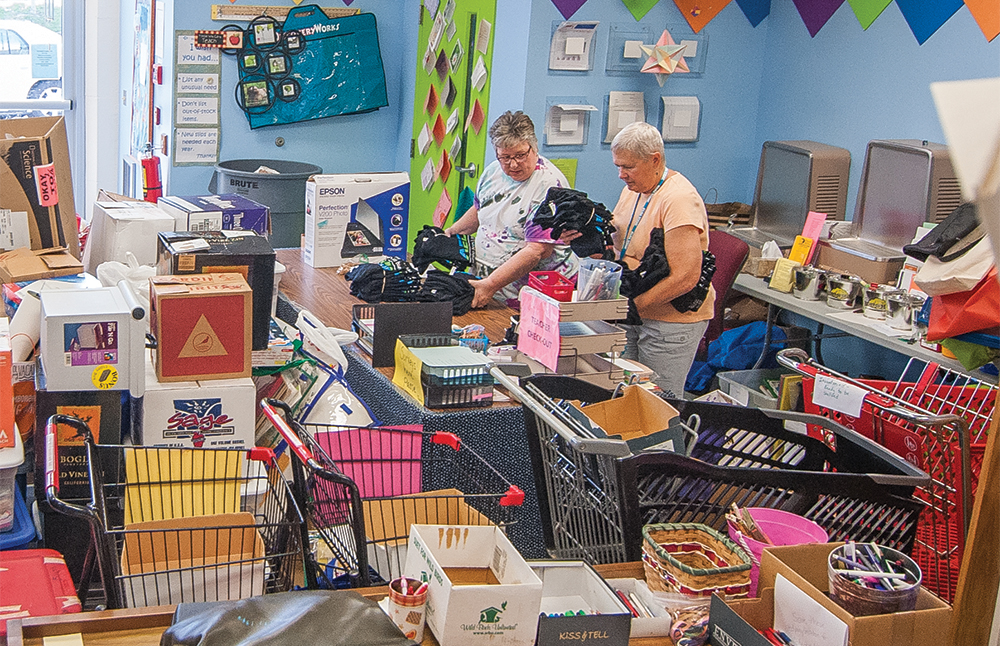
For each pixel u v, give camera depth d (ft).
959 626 5.34
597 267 9.98
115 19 24.40
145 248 12.16
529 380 7.98
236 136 21.93
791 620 5.51
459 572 5.85
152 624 5.49
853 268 15.69
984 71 15.35
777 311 18.03
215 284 8.83
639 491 6.88
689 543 6.17
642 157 12.42
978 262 11.59
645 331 13.12
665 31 18.43
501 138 13.83
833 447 8.74
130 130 24.26
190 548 6.99
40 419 8.09
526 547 10.03
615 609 5.61
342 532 6.75
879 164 16.07
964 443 7.85
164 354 8.52
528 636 5.33
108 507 8.23
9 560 7.22
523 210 14.44
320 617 4.72
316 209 15.17
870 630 5.16
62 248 11.73
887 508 7.32
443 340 10.39
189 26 20.70
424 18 21.71
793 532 6.73
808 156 17.28
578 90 18.26
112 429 8.30
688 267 12.38
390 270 12.66
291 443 6.63
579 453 6.98
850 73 17.71
